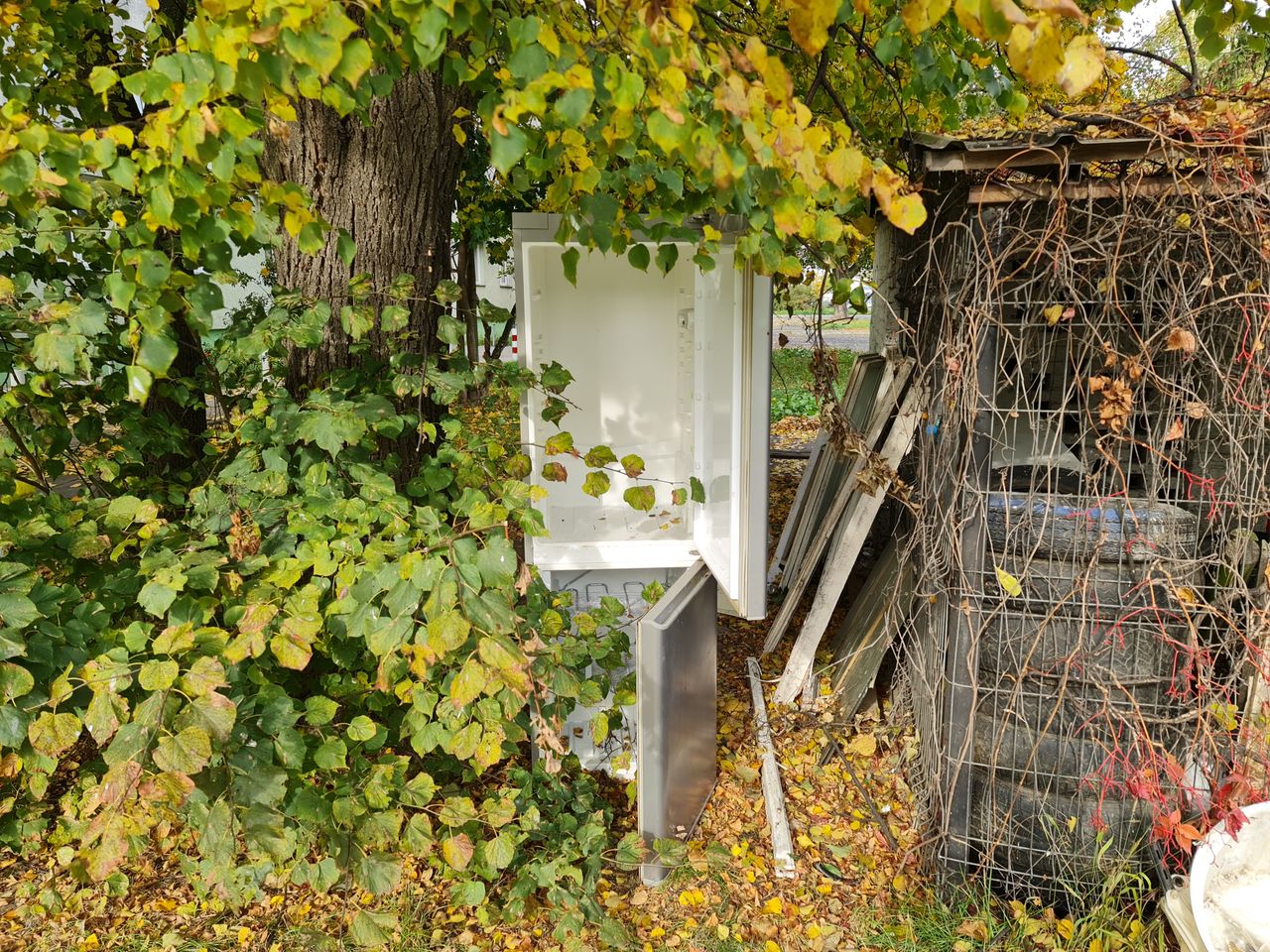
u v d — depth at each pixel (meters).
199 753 1.54
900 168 2.71
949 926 2.52
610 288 3.59
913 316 3.54
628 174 2.14
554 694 2.44
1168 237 2.21
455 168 3.15
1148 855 2.52
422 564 1.67
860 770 3.35
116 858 1.52
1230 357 2.34
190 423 3.50
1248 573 2.42
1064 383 2.33
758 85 1.35
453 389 2.49
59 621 2.00
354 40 1.33
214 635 1.77
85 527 2.11
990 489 2.54
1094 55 1.15
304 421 2.26
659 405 3.71
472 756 1.88
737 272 2.64
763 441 2.73
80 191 1.55
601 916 2.37
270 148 2.83
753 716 3.78
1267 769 2.34
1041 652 2.46
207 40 1.39
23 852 2.59
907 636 3.41
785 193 1.54
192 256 1.71
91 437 2.73
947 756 2.60
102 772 2.25
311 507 2.26
